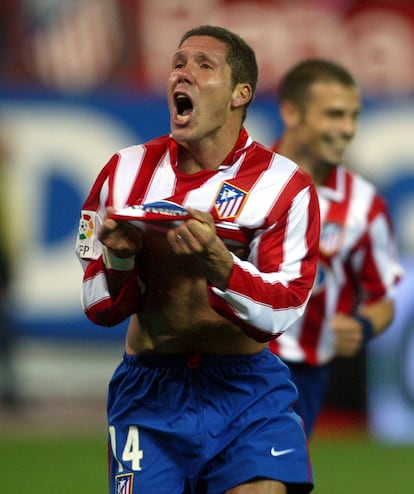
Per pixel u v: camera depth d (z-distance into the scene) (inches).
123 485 522.6
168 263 509.4
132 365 534.6
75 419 1368.1
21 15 1462.8
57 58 1465.3
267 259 500.7
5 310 1398.9
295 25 1486.2
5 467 1060.5
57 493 931.3
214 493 511.8
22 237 1405.0
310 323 724.0
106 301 512.7
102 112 1438.2
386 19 1494.8
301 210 506.0
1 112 1418.6
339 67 745.0
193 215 464.4
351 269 749.9
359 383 1272.1
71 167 1425.9
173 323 518.0
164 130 1450.5
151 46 1473.9
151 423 522.0
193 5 1477.6
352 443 1225.4
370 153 1445.6
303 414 728.3
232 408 520.1
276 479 500.4
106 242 486.0
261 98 1440.7
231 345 521.7
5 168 1409.9
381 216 748.6
